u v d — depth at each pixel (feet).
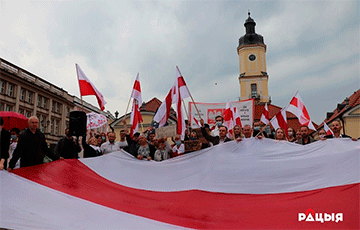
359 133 107.65
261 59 181.47
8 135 19.21
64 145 22.80
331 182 18.63
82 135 22.52
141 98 30.73
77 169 19.80
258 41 183.32
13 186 16.24
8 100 106.42
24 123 34.81
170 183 20.67
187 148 25.48
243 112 39.27
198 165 21.74
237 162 21.15
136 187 19.95
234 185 19.97
